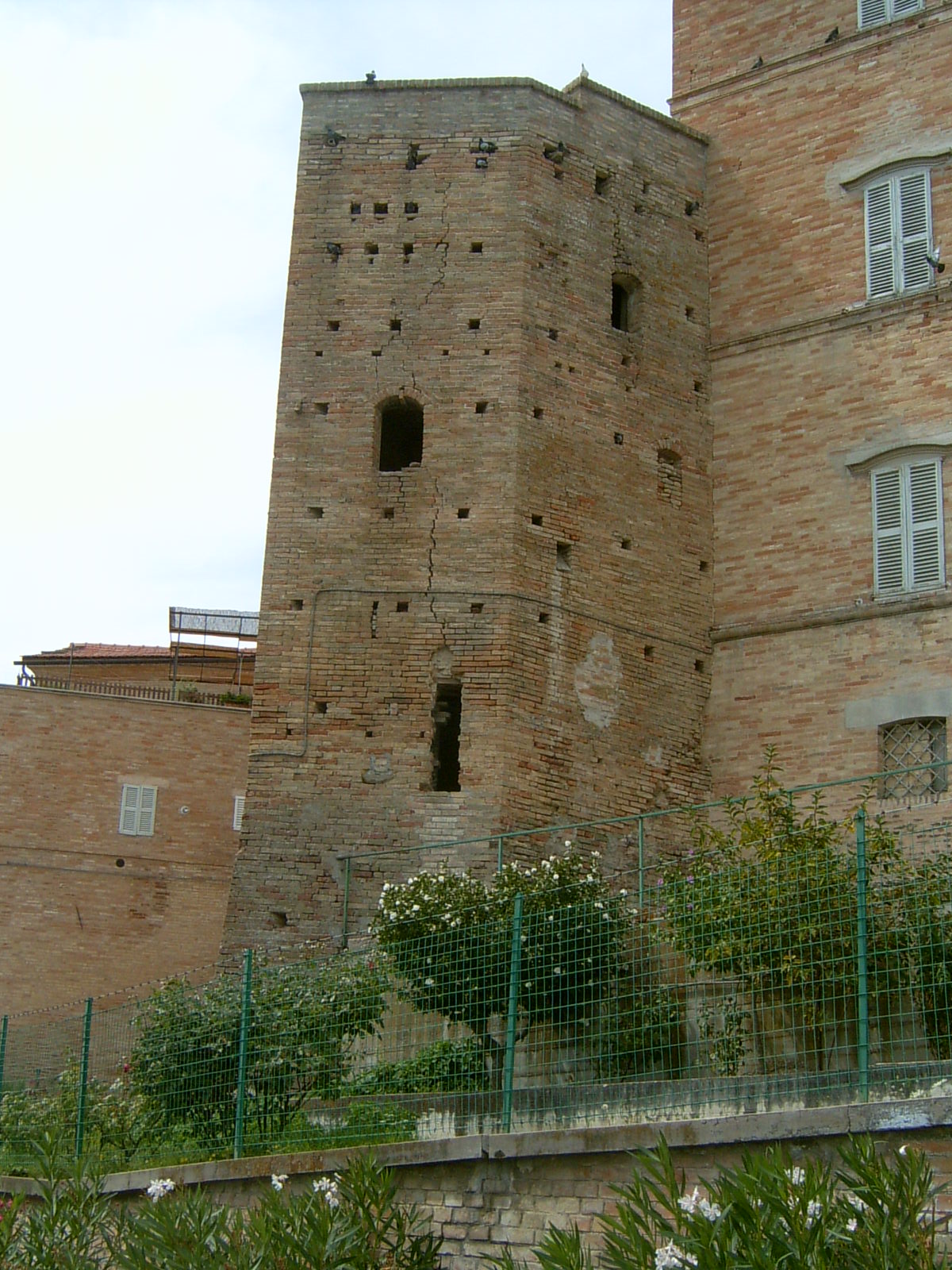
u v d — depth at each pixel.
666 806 30.77
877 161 32.81
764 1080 16.20
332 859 28.88
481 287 31.77
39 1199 20.78
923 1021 17.16
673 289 33.81
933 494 30.69
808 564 31.62
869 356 31.97
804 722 30.84
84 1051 22.84
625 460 32.12
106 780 41.81
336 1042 20.08
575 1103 17.14
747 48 35.12
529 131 32.69
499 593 29.81
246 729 43.12
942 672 29.66
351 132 33.03
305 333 31.95
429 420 31.08
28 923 40.34
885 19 33.47
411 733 29.34
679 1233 13.15
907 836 23.88
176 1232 15.57
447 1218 16.91
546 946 18.45
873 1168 12.88
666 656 31.59
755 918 18.59
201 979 40.84
